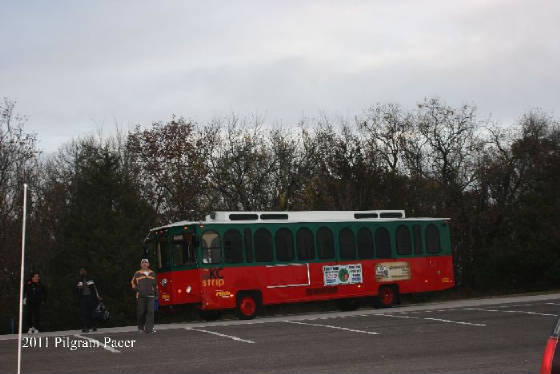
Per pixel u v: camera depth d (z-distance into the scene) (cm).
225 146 4631
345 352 1521
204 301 2448
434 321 2095
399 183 4288
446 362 1366
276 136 4678
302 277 2669
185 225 2506
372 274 2848
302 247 2695
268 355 1497
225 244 2528
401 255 2944
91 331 2102
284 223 2672
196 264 2459
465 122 4838
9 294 3428
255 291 2575
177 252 2511
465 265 4619
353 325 2047
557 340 732
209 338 1809
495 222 4606
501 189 4744
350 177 4216
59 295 2997
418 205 4462
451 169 4784
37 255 3581
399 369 1295
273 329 1995
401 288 2920
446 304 2986
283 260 2639
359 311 2766
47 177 4769
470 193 4756
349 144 4519
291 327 2041
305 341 1712
